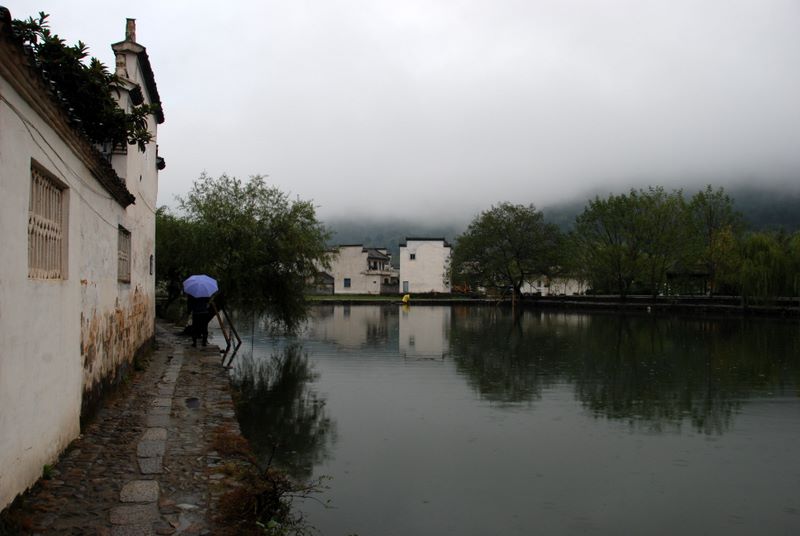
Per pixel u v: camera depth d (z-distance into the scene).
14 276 4.61
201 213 22.36
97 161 7.51
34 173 5.32
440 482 8.66
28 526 4.59
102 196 8.50
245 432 11.27
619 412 12.91
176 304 36.72
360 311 50.47
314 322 37.25
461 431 11.32
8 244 4.47
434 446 10.39
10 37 4.07
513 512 7.68
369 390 15.16
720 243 43.62
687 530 7.25
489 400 14.00
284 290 22.73
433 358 20.84
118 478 5.89
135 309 12.75
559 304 54.62
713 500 8.10
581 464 9.48
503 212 58.44
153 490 5.61
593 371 18.28
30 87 4.72
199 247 22.05
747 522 7.45
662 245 46.88
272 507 5.70
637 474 9.07
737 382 16.47
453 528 7.18
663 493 8.36
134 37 13.23
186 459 6.59
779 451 10.18
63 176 6.03
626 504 7.97
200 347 17.59
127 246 11.74
